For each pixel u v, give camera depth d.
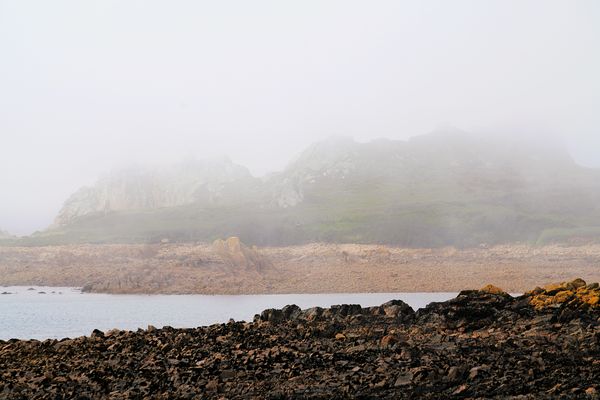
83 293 137.38
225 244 168.50
